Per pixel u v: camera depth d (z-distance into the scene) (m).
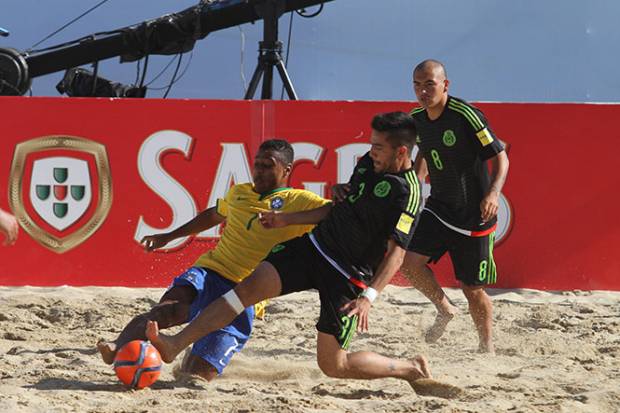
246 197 17.98
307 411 14.58
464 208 20.84
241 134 30.52
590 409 15.28
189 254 30.45
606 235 30.56
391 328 24.47
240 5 42.81
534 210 30.67
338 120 30.45
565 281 30.67
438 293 21.64
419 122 20.88
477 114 20.23
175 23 43.50
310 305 27.44
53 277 30.56
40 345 21.38
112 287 30.34
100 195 30.53
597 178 30.56
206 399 15.45
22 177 30.48
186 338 15.52
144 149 30.53
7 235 14.52
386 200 15.36
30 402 14.67
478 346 21.89
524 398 16.12
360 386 17.22
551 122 30.56
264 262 15.81
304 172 30.48
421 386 16.34
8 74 43.75
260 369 18.48
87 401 15.01
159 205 30.53
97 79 44.75
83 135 30.48
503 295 29.72
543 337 22.78
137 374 15.81
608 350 21.41
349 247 15.65
